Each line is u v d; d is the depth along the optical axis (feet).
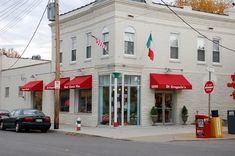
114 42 89.10
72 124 103.09
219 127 70.18
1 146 54.03
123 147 53.72
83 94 100.83
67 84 100.89
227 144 59.16
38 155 44.42
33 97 124.88
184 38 98.89
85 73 99.40
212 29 103.24
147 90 93.35
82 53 100.99
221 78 104.37
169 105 97.35
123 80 89.97
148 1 93.76
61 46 110.42
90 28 98.22
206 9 148.97
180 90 98.22
